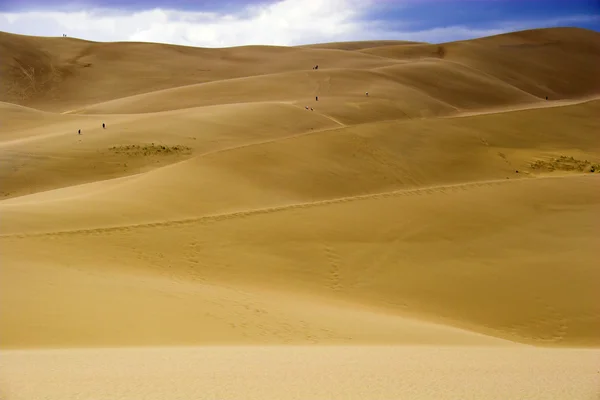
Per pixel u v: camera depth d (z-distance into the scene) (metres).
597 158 42.62
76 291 16.58
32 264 17.92
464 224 23.41
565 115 48.97
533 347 16.06
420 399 9.39
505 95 95.81
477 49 126.88
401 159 37.88
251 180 30.11
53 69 118.81
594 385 10.48
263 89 81.44
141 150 44.41
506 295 19.80
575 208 24.78
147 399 9.05
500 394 9.77
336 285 20.11
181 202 25.84
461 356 13.16
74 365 11.23
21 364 11.30
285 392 9.62
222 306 17.03
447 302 19.58
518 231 23.05
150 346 13.82
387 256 21.53
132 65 123.56
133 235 21.27
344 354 13.03
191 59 129.00
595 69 126.50
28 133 53.47
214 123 51.50
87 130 49.00
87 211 23.20
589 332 18.20
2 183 38.50
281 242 21.91
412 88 84.44
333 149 36.25
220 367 11.26
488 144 42.59
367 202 24.98
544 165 40.38
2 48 119.25
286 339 15.14
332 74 86.75
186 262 20.20
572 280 20.30
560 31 138.38
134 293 17.08
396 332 16.30
